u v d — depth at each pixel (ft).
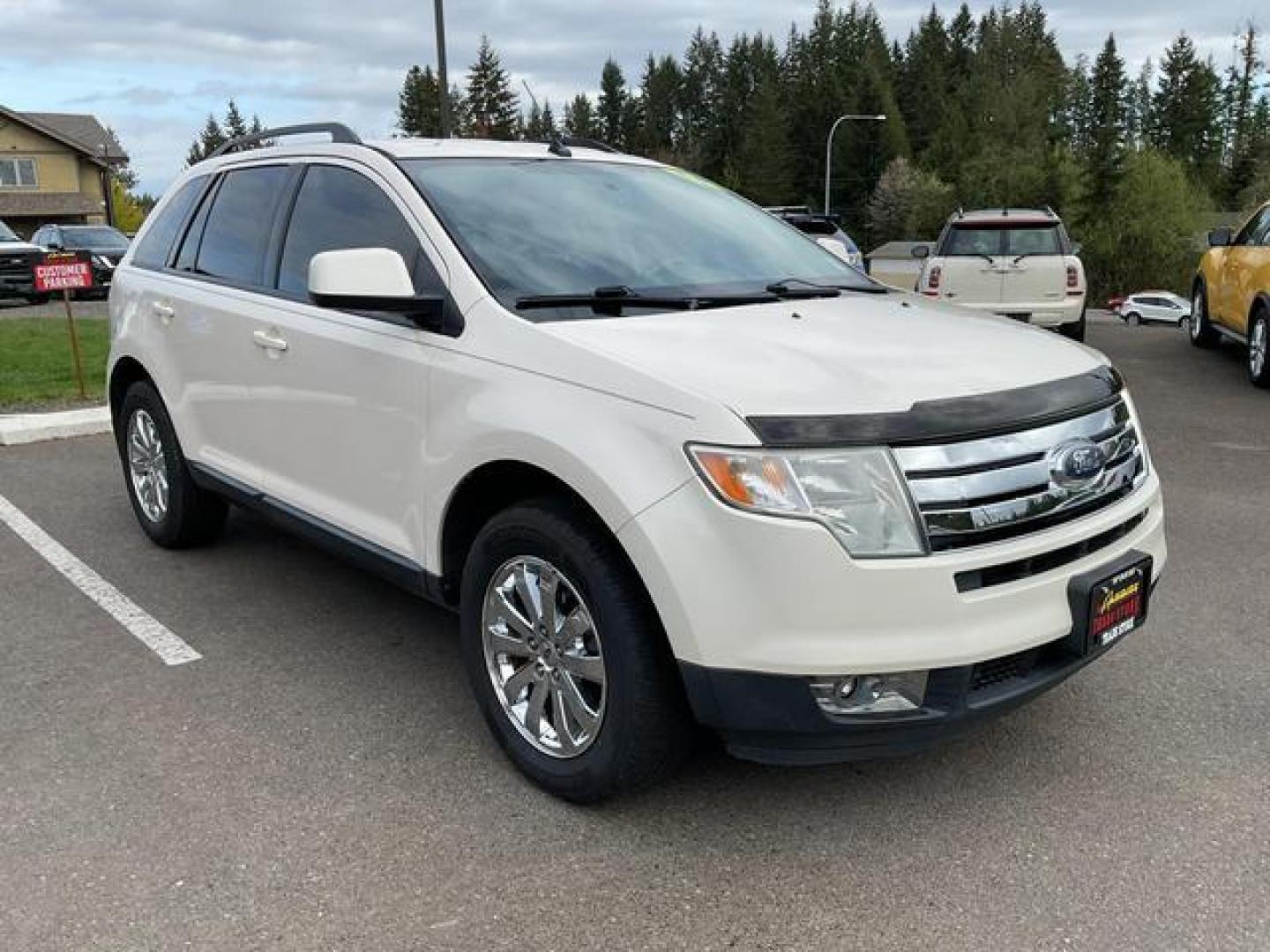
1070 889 9.16
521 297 11.09
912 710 8.95
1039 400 9.61
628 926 8.78
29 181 172.96
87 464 24.50
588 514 9.75
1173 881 9.23
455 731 11.99
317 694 12.91
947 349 10.41
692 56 375.25
